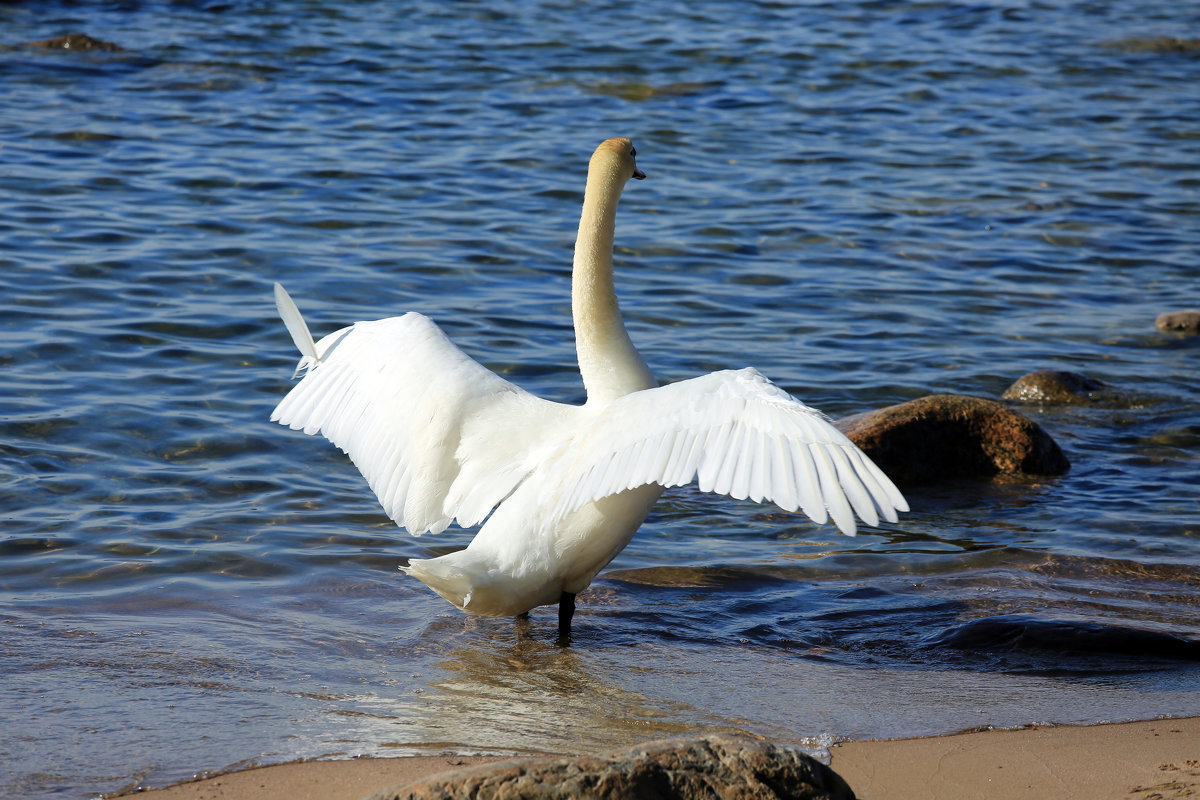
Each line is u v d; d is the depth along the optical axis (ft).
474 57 106.01
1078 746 23.20
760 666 27.81
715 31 121.60
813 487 20.62
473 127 86.33
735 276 61.57
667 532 36.88
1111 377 51.83
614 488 23.35
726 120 92.63
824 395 47.91
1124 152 88.53
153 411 41.96
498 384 28.45
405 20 118.73
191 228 62.39
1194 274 65.46
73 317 49.98
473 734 23.45
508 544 26.76
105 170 71.26
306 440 40.88
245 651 27.40
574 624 30.22
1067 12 139.95
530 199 71.36
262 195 68.85
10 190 66.23
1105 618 30.73
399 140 82.17
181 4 120.88
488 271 59.47
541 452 27.17
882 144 88.33
